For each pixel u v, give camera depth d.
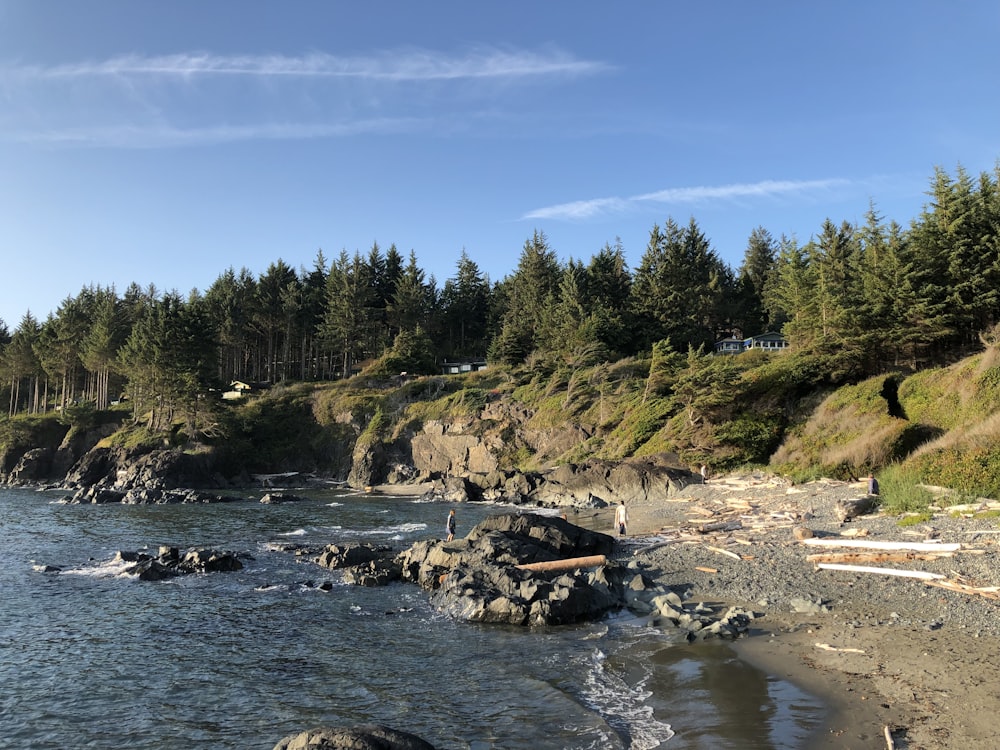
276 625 18.09
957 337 45.94
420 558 24.72
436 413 78.25
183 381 74.38
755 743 10.02
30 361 98.31
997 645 13.05
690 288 87.44
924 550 19.97
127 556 26.72
